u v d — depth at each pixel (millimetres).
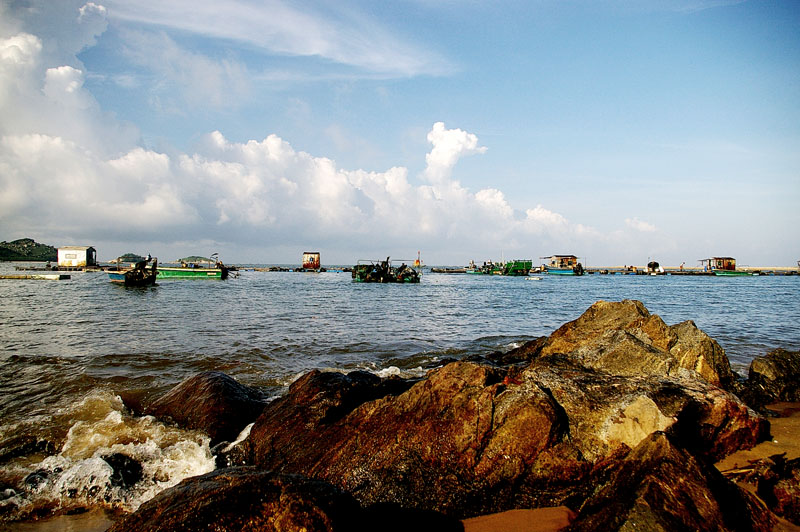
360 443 6336
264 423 7926
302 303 37438
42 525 5922
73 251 99625
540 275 126812
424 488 5754
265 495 3799
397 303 38656
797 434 7746
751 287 69000
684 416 6289
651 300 43062
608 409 6316
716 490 4762
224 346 17422
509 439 5738
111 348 16672
